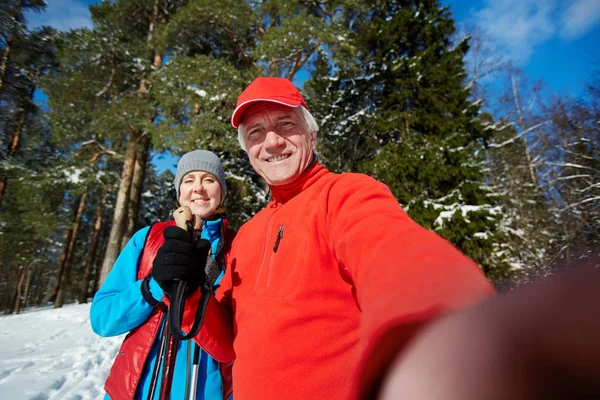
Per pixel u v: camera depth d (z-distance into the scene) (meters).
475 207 8.30
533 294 0.16
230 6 8.59
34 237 14.39
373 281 0.44
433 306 0.31
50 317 9.67
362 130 10.62
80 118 11.09
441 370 0.19
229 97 8.21
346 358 0.75
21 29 14.75
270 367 0.77
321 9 10.82
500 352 0.15
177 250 0.98
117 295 1.46
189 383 1.36
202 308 1.00
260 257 1.01
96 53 10.92
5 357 4.52
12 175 14.25
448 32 11.12
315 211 0.88
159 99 8.62
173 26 9.53
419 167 8.58
